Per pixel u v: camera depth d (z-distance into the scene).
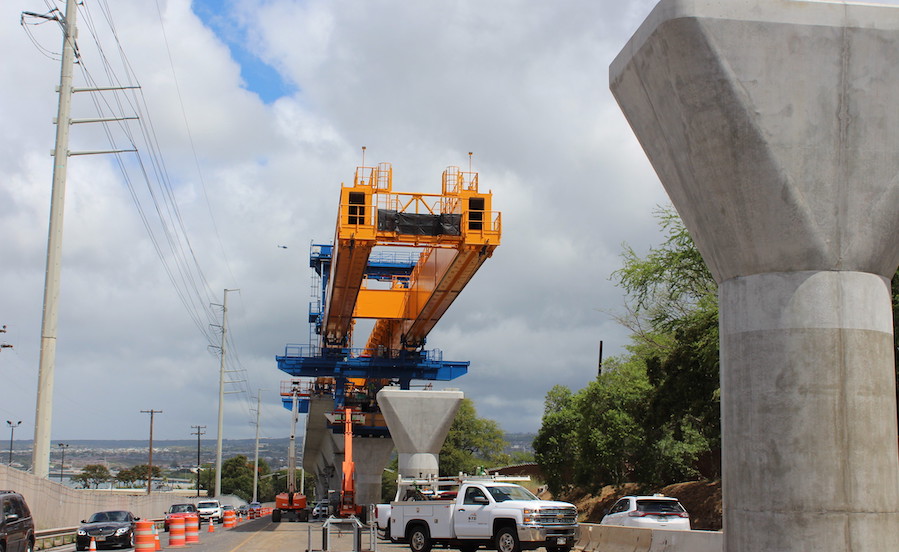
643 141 13.00
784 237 11.25
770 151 11.16
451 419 42.44
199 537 36.84
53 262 32.84
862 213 11.22
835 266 11.25
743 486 11.31
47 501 34.34
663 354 33.72
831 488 10.80
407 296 58.75
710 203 11.73
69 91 34.41
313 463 98.81
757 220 11.33
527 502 23.19
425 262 54.25
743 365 11.51
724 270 11.95
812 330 11.13
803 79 11.20
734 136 11.23
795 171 11.17
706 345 28.89
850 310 11.18
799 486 10.86
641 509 24.25
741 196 11.35
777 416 11.09
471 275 45.56
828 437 10.91
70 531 35.00
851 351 11.11
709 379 30.36
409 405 42.03
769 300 11.35
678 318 32.81
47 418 32.31
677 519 23.81
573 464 51.66
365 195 41.41
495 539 23.11
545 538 22.56
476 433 108.62
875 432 11.05
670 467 41.56
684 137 11.77
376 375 60.91
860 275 11.30
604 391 44.22
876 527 10.81
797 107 11.18
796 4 11.21
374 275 65.19
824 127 11.20
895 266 11.72
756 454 11.20
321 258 69.25
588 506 50.28
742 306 11.62
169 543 30.97
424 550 24.56
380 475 61.28
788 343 11.18
